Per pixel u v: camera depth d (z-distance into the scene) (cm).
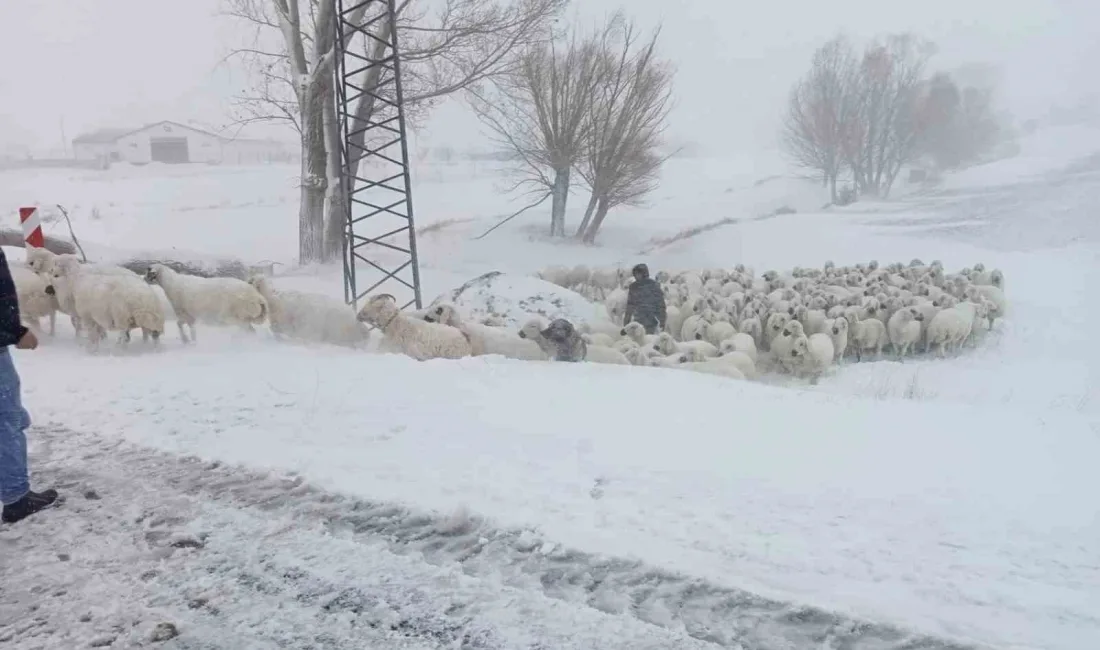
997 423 583
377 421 571
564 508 414
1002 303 1662
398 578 349
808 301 1531
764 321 1420
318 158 2291
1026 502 419
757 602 322
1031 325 1616
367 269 2238
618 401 636
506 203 4559
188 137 7525
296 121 2489
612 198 3278
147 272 978
